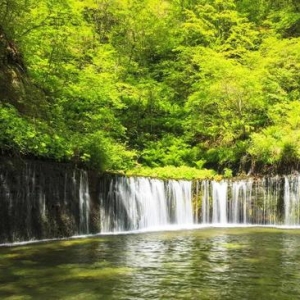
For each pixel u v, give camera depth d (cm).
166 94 2480
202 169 2069
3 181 1151
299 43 2367
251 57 2312
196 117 2278
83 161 1438
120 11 2445
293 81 2394
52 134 1317
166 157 2152
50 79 1634
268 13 2992
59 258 975
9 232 1164
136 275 820
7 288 729
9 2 1370
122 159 1862
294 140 1858
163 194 1673
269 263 930
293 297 689
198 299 676
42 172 1266
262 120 2162
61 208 1323
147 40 2631
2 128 1162
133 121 2392
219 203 1791
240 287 741
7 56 1408
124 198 1548
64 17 1609
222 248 1126
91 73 1811
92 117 1716
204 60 2317
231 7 2959
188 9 2889
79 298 678
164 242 1231
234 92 2088
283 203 1759
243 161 1997
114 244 1187
